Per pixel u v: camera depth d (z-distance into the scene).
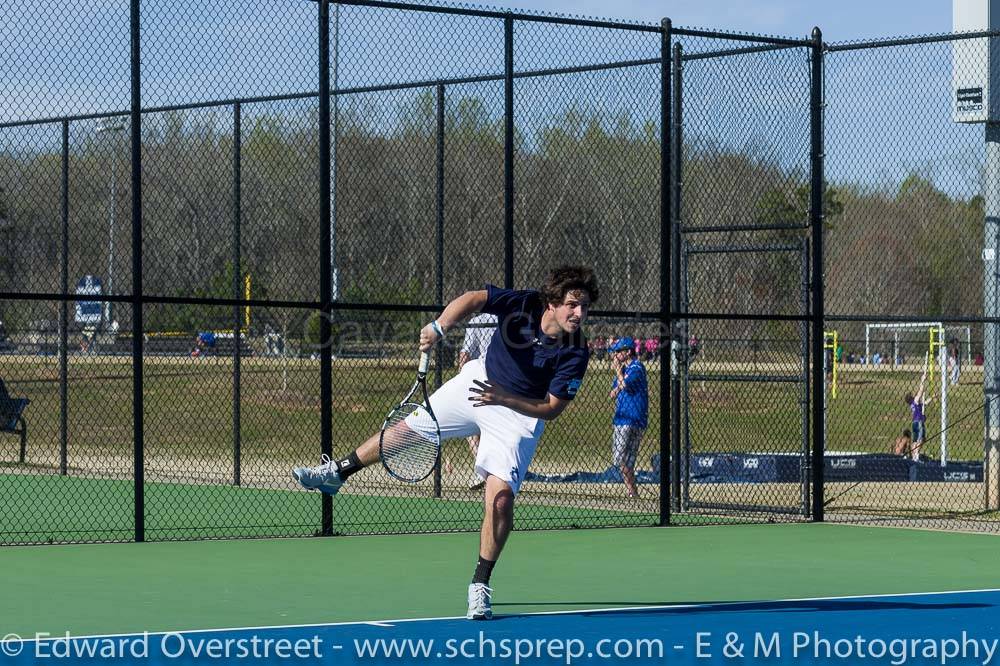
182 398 52.72
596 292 18.92
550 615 19.17
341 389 51.97
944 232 41.47
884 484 40.41
